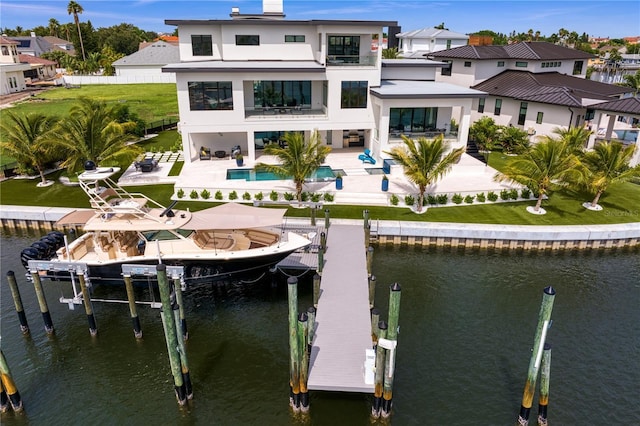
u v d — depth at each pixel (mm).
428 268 21531
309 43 34656
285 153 24406
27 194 28047
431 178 24328
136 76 77000
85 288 16438
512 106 39125
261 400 13984
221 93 30734
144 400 14109
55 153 29250
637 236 23422
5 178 31062
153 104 57375
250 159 32406
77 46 100688
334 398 13961
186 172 30344
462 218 24500
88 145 28094
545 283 20297
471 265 21844
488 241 23344
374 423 13141
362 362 13781
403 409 13500
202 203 26375
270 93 34312
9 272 16109
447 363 15273
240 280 18656
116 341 16719
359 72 31703
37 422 13320
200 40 34750
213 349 16141
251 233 19719
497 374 14836
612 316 17906
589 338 16562
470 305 18547
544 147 23844
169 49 79875
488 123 36938
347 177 29547
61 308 18453
